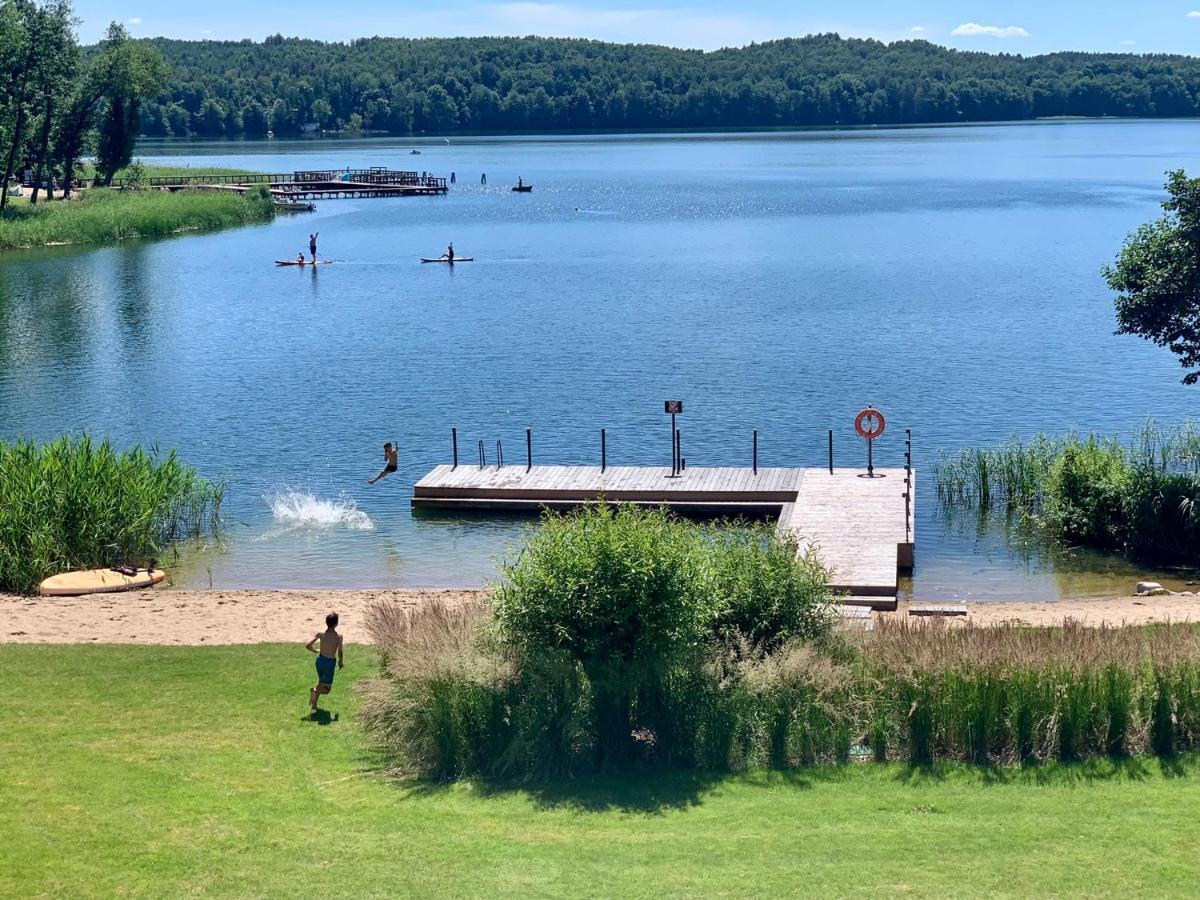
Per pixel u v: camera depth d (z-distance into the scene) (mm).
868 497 33656
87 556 30016
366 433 45000
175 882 13906
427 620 20172
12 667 20922
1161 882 13797
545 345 60812
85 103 124312
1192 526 30688
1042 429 44219
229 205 123188
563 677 17875
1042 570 30312
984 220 116312
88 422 46938
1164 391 49500
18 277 86000
